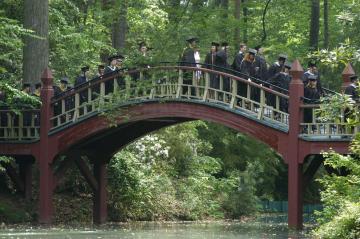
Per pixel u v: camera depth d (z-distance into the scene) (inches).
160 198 1307.8
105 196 1190.9
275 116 1005.2
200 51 1376.7
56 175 1128.8
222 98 1026.1
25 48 1245.7
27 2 1245.1
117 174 1243.2
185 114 1021.2
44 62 1248.2
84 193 1262.3
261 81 976.9
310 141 929.5
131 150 1325.0
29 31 1141.7
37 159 1123.9
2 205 1144.8
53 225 1108.5
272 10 1782.7
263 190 1633.9
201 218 1336.1
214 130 1588.3
